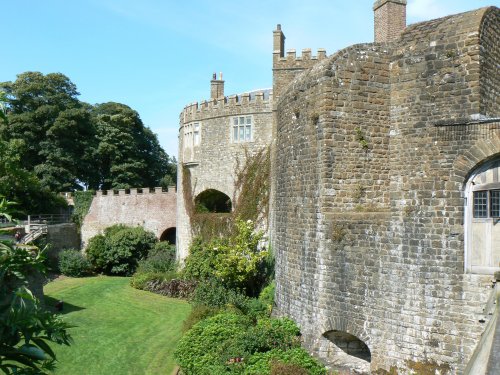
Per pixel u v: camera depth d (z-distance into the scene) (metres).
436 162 13.08
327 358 15.04
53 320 6.79
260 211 30.08
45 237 41.91
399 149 13.87
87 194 49.81
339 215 14.66
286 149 18.11
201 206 35.19
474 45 12.69
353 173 15.15
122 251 41.84
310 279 15.72
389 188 14.75
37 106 52.53
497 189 12.20
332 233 14.80
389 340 13.40
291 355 14.40
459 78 12.91
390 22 20.42
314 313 15.41
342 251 14.59
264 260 26.06
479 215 12.45
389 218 13.70
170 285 31.98
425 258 12.96
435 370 12.53
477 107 12.59
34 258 7.34
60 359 18.67
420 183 13.29
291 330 16.08
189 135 35.84
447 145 12.94
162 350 19.89
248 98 32.47
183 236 35.81
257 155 31.56
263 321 17.55
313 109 15.69
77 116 52.62
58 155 51.62
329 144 15.04
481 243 12.30
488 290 11.97
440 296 12.64
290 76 28.14
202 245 32.59
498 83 13.48
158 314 26.59
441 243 12.75
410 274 13.15
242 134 32.50
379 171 15.27
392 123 14.13
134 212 47.62
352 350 15.20
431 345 12.66
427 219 13.04
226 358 14.87
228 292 24.55
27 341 6.36
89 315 26.36
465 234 12.50
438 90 13.24
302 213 16.36
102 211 48.97
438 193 12.95
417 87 13.66
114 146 55.81
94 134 55.88
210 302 23.66
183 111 36.72
